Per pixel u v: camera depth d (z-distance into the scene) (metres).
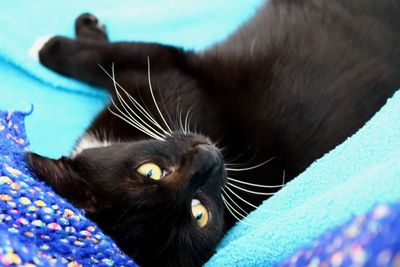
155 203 0.34
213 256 0.35
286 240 0.30
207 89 0.45
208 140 0.40
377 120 0.36
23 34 0.49
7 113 0.35
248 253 0.32
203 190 0.36
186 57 0.47
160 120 0.43
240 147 0.43
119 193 0.34
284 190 0.38
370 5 0.47
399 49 0.45
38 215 0.28
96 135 0.44
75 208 0.30
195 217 0.36
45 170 0.33
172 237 0.35
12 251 0.24
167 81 0.45
